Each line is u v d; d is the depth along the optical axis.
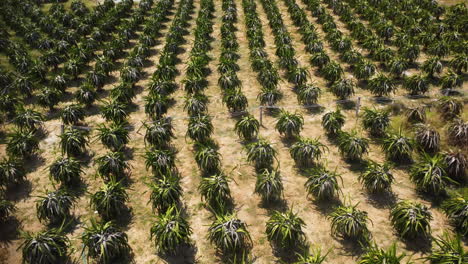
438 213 13.32
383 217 13.34
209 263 11.96
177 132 18.78
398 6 33.00
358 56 24.11
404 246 12.12
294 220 11.93
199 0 41.62
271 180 13.61
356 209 13.71
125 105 18.91
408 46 24.47
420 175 13.97
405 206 12.27
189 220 13.59
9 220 13.71
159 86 20.94
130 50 28.84
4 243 12.84
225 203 14.04
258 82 23.61
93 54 26.97
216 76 24.64
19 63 24.17
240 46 29.11
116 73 25.28
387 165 14.12
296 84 22.53
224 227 11.70
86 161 16.70
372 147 17.02
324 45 28.45
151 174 15.95
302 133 18.39
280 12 36.16
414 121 17.64
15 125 19.17
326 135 18.19
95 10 35.06
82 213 13.92
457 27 28.05
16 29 31.30
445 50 24.52
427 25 28.84
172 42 27.44
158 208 13.64
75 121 18.67
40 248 11.10
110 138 16.44
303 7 37.31
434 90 21.67
